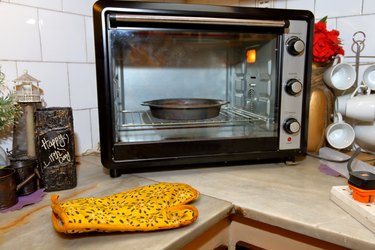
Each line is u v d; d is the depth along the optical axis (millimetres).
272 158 800
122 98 742
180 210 513
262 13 700
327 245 508
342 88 907
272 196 608
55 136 627
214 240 589
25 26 783
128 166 696
